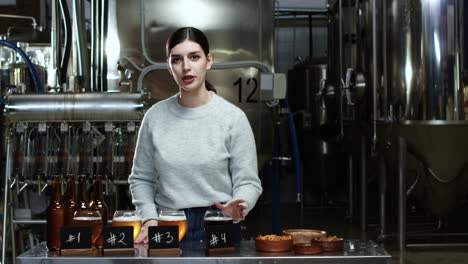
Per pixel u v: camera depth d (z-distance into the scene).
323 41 8.73
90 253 1.86
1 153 4.28
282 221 6.74
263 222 6.66
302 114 8.10
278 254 1.85
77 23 3.97
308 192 8.43
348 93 5.91
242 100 4.67
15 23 5.44
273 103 4.64
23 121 3.28
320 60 8.14
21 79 4.42
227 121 2.20
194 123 2.20
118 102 3.27
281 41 8.73
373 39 5.38
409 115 4.97
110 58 4.55
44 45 5.27
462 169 5.00
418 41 4.95
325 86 7.36
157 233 1.84
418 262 4.50
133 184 2.29
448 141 4.93
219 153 2.17
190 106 2.22
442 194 5.16
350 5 6.38
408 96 4.99
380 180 5.58
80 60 3.99
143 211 2.18
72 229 1.85
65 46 3.98
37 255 1.85
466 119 4.90
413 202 7.02
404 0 5.01
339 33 6.63
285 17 8.68
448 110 4.89
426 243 5.26
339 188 8.48
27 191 4.00
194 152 2.17
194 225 2.15
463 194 5.23
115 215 1.99
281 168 8.36
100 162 3.40
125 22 4.57
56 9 4.07
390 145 5.17
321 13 8.63
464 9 5.14
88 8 6.01
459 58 4.91
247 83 4.68
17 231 3.99
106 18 4.04
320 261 1.81
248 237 5.62
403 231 4.95
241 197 2.09
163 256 1.82
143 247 1.95
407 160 5.16
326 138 7.68
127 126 3.32
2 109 4.29
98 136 3.40
